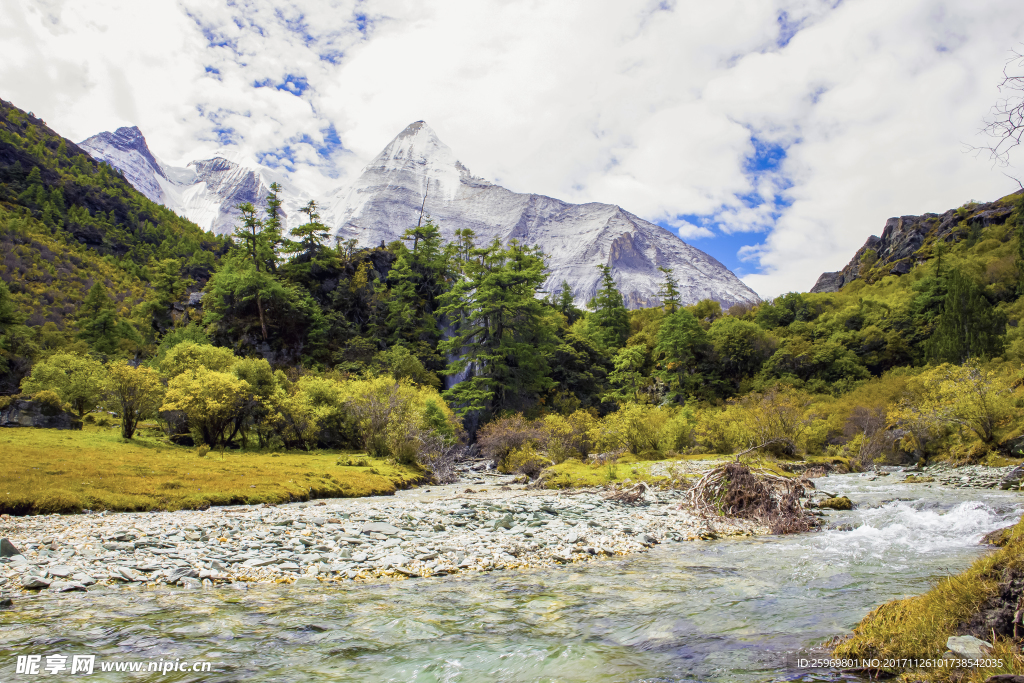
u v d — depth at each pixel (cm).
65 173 16912
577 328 8775
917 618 499
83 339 6906
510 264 6669
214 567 928
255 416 3675
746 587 831
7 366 4938
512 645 581
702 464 2602
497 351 5772
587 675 493
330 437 4012
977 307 5431
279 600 759
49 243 11675
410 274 8438
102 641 579
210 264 13238
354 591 816
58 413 3544
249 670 507
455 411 5241
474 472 3491
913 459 3183
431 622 661
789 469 2759
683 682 468
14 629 612
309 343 7025
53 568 871
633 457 2956
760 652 543
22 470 1797
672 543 1240
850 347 7050
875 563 998
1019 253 4253
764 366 7100
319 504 1838
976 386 2856
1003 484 2061
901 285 10000
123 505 1588
